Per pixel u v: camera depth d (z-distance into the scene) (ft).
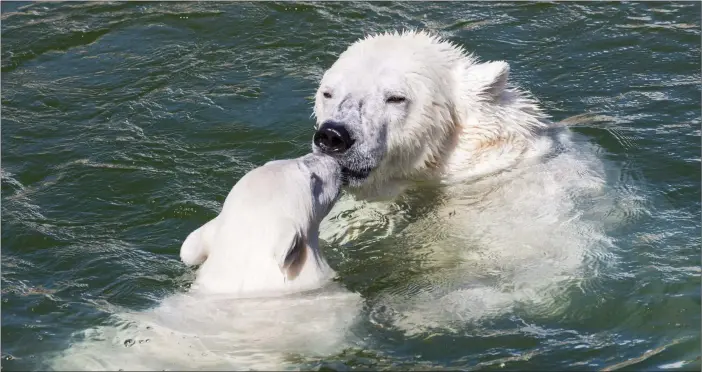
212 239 36.27
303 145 50.62
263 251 34.96
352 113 41.09
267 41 63.52
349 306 35.45
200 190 46.47
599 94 55.11
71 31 65.67
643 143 49.01
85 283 38.96
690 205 43.50
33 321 35.68
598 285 37.73
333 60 60.85
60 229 43.37
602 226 41.60
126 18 67.51
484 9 66.80
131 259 40.81
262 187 35.83
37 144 51.70
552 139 47.50
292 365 32.01
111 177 47.91
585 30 62.95
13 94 57.77
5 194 46.62
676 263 38.96
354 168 40.88
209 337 33.58
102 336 34.14
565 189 43.70
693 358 33.14
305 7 67.46
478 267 39.52
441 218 43.01
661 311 35.94
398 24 65.00
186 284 38.50
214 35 64.64
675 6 65.82
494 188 43.86
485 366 32.73
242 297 34.83
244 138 51.72
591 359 33.22
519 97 47.11
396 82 42.01
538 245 40.45
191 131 52.75
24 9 68.85
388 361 32.86
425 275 39.04
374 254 40.81
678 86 55.31
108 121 54.34
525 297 37.22
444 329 35.06
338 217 43.45
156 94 57.36
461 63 45.01
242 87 57.82
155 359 32.27
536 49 60.90
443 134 43.98
